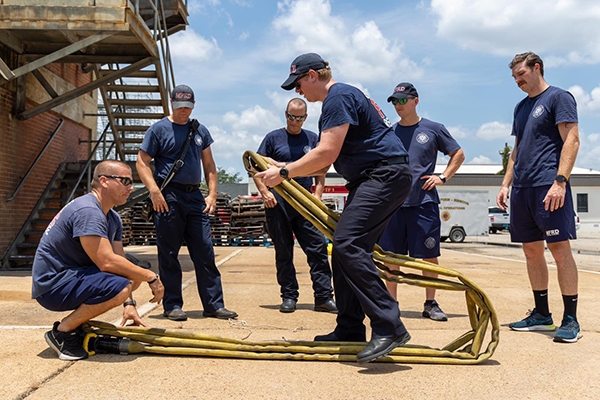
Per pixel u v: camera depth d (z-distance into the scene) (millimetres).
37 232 10125
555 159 4090
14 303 5199
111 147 12047
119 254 3539
